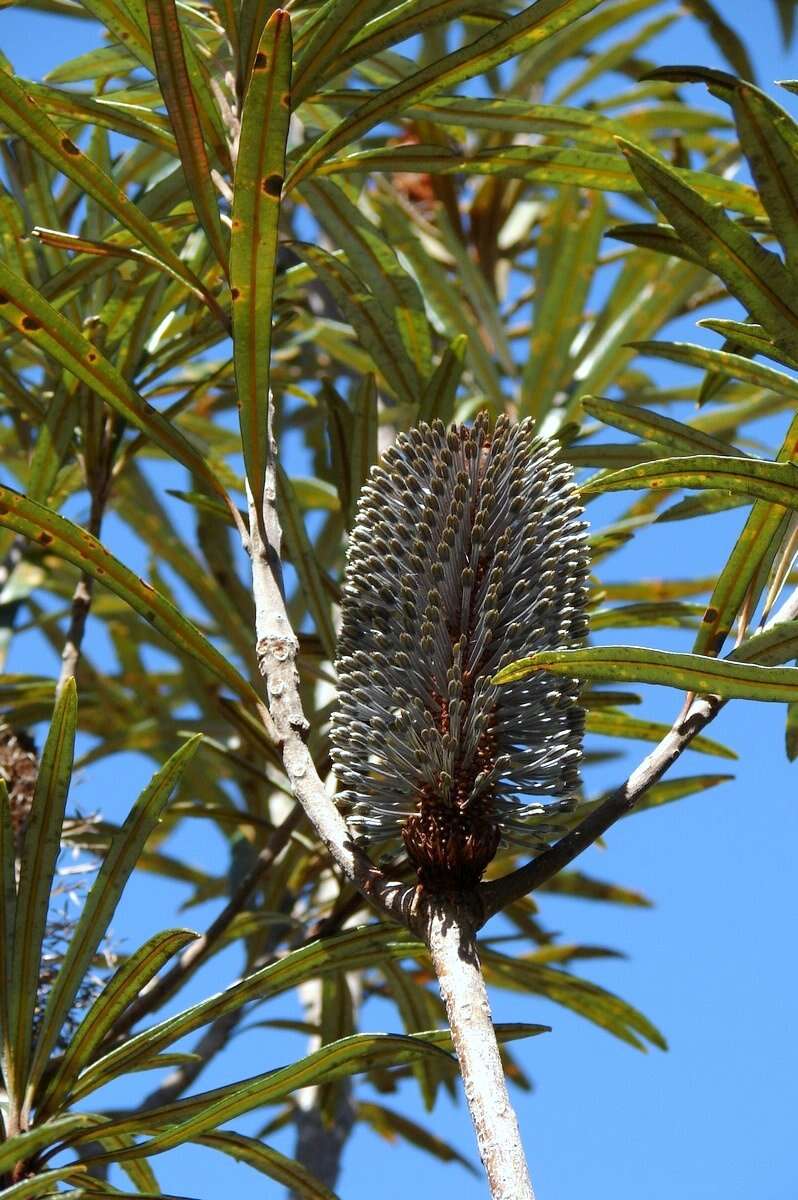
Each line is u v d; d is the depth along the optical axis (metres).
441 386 1.17
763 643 0.99
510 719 0.95
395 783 0.95
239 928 1.22
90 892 1.02
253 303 0.99
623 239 1.09
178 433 1.04
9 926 1.01
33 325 1.03
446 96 1.14
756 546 1.02
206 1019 1.03
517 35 1.05
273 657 0.98
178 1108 1.02
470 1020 0.90
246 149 0.97
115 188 1.06
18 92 1.03
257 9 1.06
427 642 0.95
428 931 0.92
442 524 0.97
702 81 1.02
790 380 1.06
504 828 0.95
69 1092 1.01
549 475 0.98
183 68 1.02
